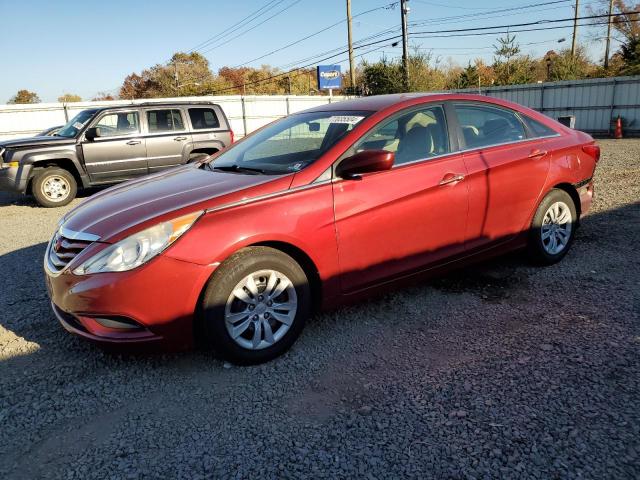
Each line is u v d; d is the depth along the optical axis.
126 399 2.90
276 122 4.58
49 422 2.71
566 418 2.51
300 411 2.71
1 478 2.31
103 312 2.88
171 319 2.92
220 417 2.69
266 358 3.20
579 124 24.86
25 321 4.04
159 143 10.70
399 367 3.10
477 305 3.95
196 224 2.95
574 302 3.89
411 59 31.83
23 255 6.22
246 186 3.20
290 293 3.23
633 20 39.16
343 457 2.34
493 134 4.26
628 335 3.32
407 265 3.70
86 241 3.04
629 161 11.72
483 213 4.05
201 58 67.31
